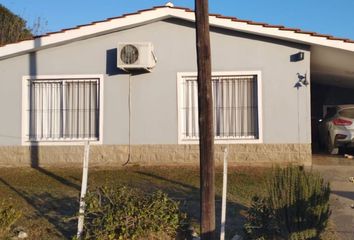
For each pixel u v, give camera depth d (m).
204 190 7.30
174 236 7.68
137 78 13.98
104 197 7.98
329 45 12.95
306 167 13.34
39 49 14.14
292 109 13.52
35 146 14.20
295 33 13.05
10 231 7.93
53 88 14.40
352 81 18.41
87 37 14.02
